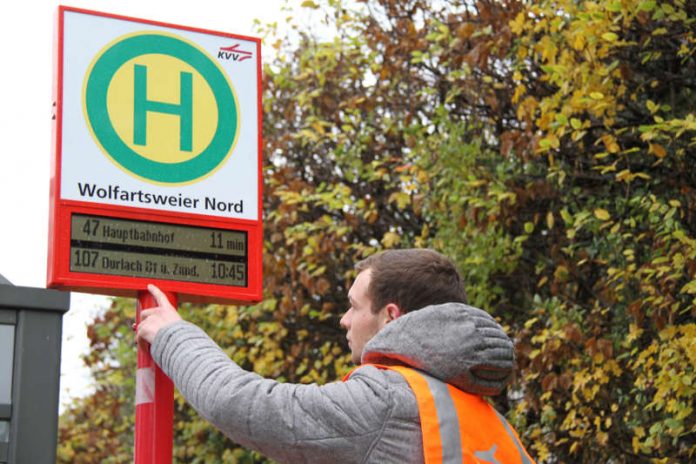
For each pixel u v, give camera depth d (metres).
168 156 3.08
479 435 2.38
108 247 2.93
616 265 6.28
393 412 2.33
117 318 9.89
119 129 3.04
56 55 3.02
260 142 3.24
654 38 6.04
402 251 2.69
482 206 6.60
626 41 6.02
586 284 6.41
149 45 3.15
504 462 2.40
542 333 6.08
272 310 8.05
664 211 5.41
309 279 7.41
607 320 6.27
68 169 2.94
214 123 3.18
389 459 2.31
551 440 6.19
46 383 4.57
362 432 2.31
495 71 7.01
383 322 2.62
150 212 3.01
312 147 8.34
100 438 10.66
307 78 8.27
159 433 2.85
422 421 2.32
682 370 5.08
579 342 5.88
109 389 10.59
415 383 2.37
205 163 3.13
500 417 2.56
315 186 8.33
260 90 3.28
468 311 2.47
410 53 7.48
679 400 5.35
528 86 6.84
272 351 7.89
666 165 6.12
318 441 2.30
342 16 7.92
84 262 2.89
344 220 7.80
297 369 7.93
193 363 2.50
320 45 8.30
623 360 6.01
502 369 2.47
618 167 6.25
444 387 2.40
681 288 5.64
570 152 6.39
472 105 7.09
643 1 5.54
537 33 6.70
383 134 7.85
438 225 6.95
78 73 3.03
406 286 2.61
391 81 7.62
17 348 4.55
